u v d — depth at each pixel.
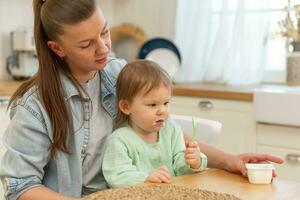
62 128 1.22
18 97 1.26
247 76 3.05
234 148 2.75
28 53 2.95
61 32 1.18
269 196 1.07
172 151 1.40
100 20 1.17
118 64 1.48
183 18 3.32
